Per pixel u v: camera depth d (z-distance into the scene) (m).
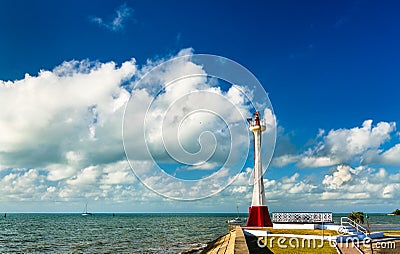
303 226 38.78
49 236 74.38
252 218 43.41
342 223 37.59
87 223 141.25
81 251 48.47
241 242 24.45
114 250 49.38
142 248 51.50
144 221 169.75
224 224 135.38
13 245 56.28
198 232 87.56
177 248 51.12
